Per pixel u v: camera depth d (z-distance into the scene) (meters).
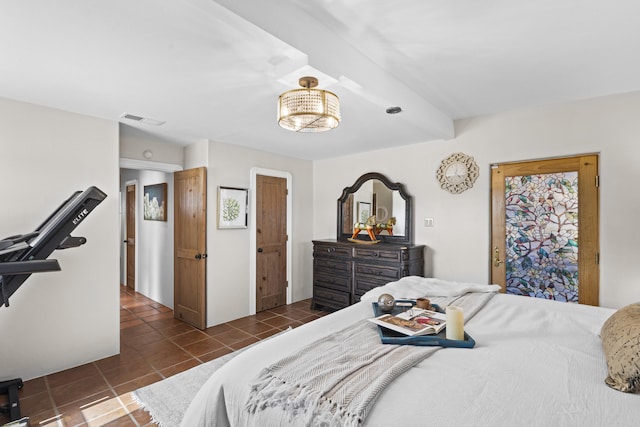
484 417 0.87
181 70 1.97
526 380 1.06
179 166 4.04
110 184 2.93
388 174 4.18
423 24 1.68
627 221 2.59
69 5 1.35
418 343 1.36
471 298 2.07
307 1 1.50
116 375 2.57
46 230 1.95
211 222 3.74
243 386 1.10
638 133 2.56
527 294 3.10
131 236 5.62
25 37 1.60
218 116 2.88
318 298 4.40
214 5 1.26
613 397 0.96
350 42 1.85
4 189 2.40
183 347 3.14
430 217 3.76
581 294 2.82
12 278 1.94
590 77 2.34
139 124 3.11
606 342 1.20
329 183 4.91
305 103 1.74
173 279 4.36
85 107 2.62
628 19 1.62
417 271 3.71
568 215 2.89
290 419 0.93
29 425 1.97
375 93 2.11
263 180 4.36
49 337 2.59
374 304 1.92
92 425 1.97
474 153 3.38
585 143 2.77
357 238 4.41
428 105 2.88
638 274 2.55
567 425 0.83
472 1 1.49
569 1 1.49
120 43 1.66
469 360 1.21
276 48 1.60
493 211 3.30
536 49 1.94
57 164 2.64
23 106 2.49
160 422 1.99
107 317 2.90
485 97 2.76
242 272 4.08
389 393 0.99
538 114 2.99
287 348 1.33
